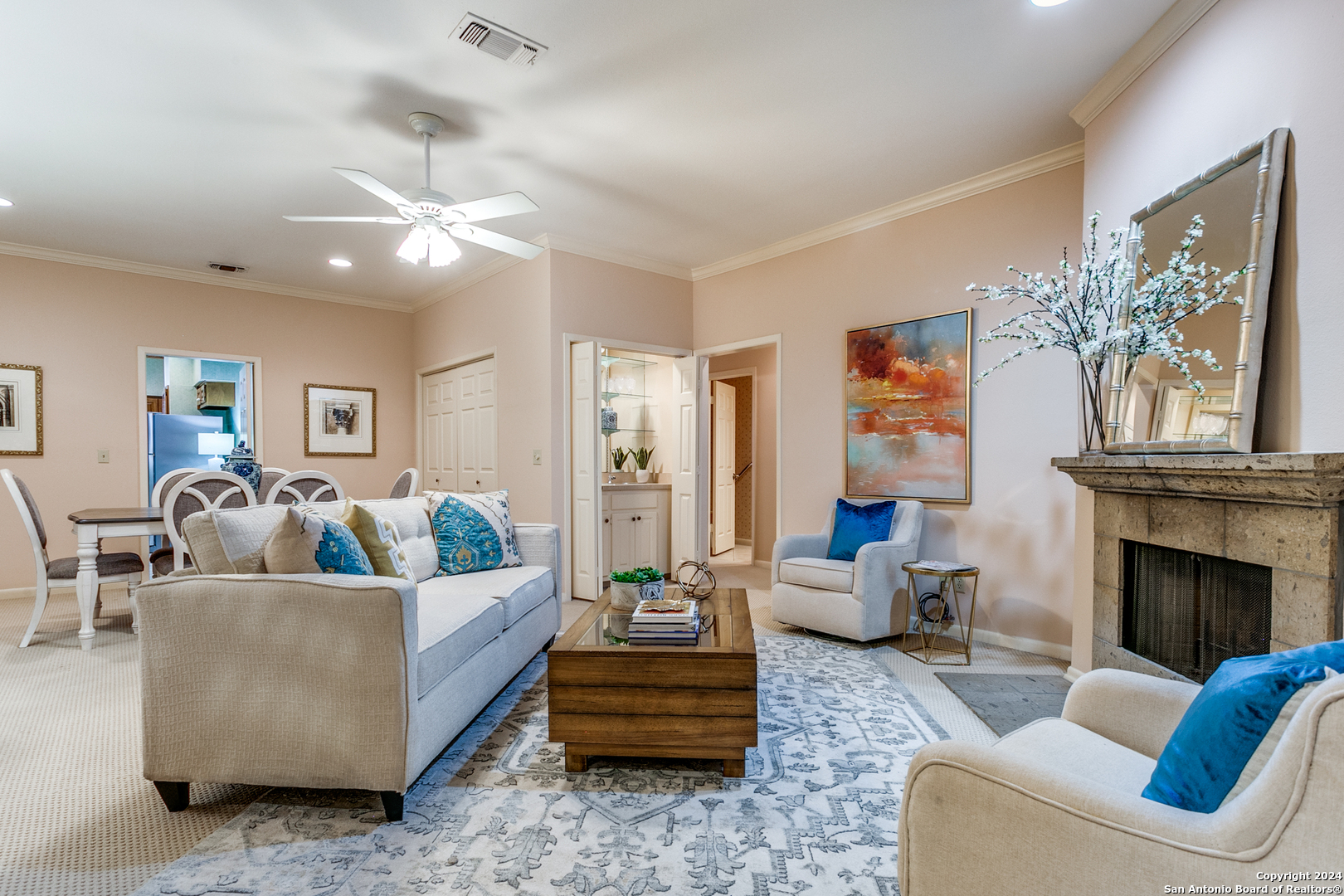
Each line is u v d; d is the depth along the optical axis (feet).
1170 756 3.05
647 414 20.36
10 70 8.54
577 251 15.58
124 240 15.24
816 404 14.85
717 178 12.00
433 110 9.69
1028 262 11.25
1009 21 7.69
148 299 17.30
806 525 15.01
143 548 17.12
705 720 6.68
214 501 11.82
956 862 3.11
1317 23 5.43
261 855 5.34
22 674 9.91
